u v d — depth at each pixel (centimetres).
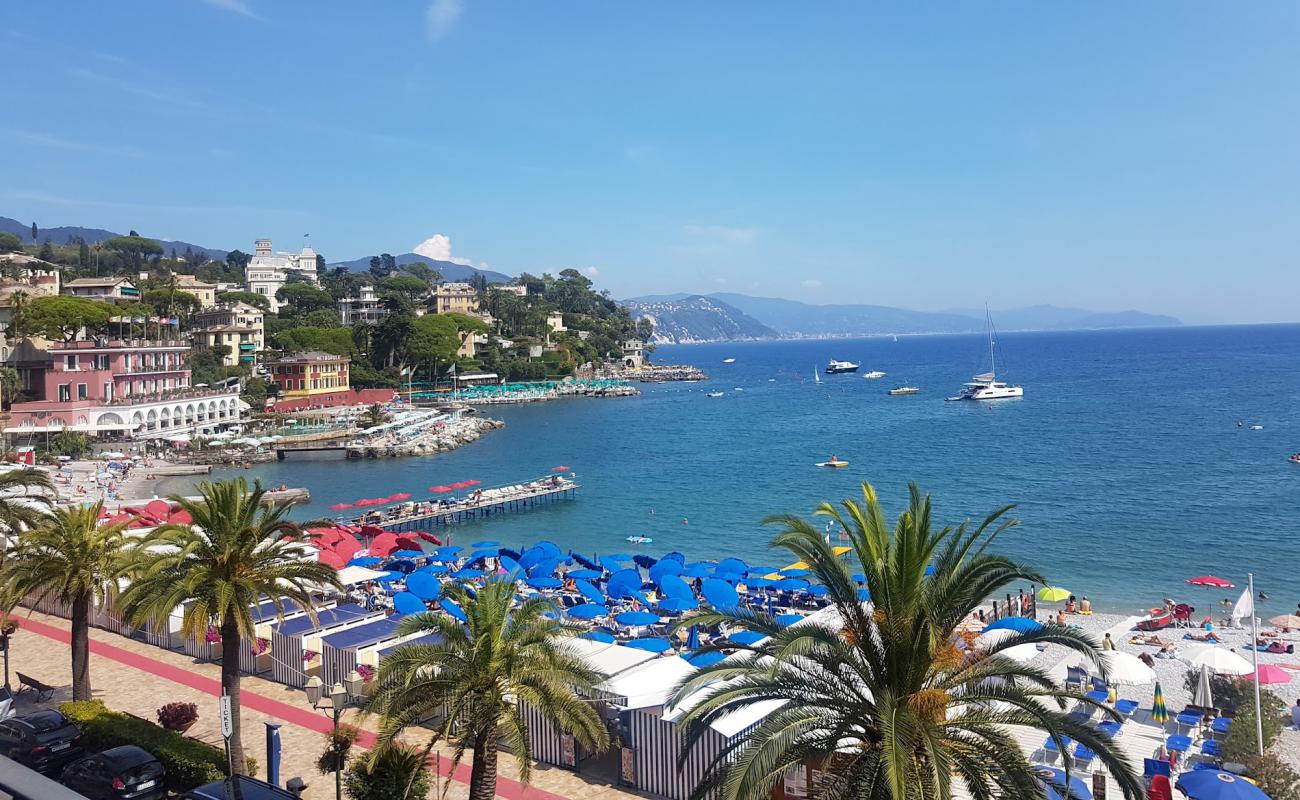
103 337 15312
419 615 2381
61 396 12769
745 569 5434
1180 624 4962
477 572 5550
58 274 19212
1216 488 9244
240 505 2912
